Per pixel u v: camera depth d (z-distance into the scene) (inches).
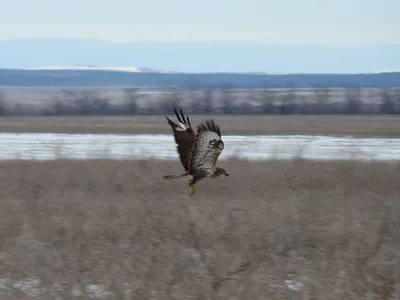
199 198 1861.5
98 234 1472.7
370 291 1205.7
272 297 1175.0
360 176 2273.6
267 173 2322.8
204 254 1332.4
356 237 1461.6
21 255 1332.4
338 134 4877.0
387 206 1785.2
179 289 1180.5
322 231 1515.7
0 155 3223.4
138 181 2166.6
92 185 2085.4
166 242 1412.4
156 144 3875.5
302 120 7687.0
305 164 2529.5
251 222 1572.3
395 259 1341.0
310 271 1272.1
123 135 4680.1
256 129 5472.4
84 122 6771.7
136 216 1625.2
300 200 1813.5
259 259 1312.7
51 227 1524.4
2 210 1685.5
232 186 2081.7
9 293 1181.1
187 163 1018.7
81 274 1242.6
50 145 3784.5
